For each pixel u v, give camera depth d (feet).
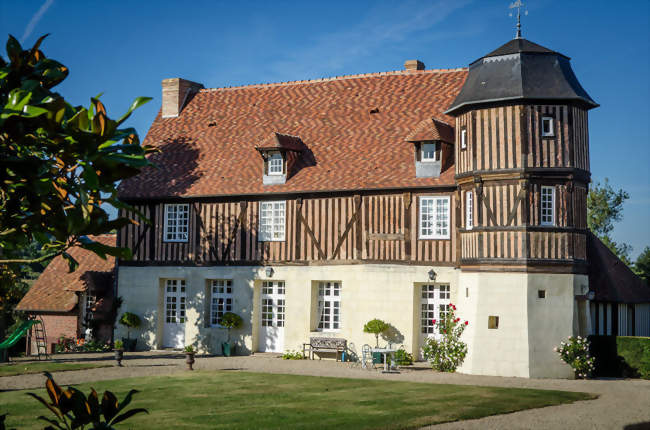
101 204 13.44
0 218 13.46
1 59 13.10
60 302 88.38
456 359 62.95
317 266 74.33
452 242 68.28
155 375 59.41
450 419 39.22
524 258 61.00
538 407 43.83
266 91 90.74
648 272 116.78
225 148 84.79
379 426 37.09
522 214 61.31
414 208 70.13
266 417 39.70
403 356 68.33
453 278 68.08
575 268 62.03
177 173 83.87
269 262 76.84
